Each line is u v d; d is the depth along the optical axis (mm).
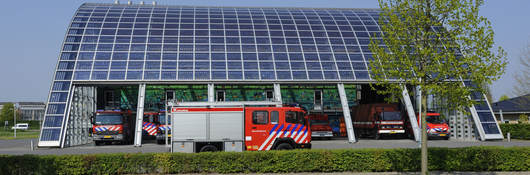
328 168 19500
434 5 16734
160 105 50406
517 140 41375
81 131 42188
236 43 42969
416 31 16953
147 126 44844
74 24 43469
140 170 19016
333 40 44500
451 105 17203
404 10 17078
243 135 24500
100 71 38438
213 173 19172
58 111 36500
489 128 40062
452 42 16562
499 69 15727
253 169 19250
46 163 18516
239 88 53062
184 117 24203
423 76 16422
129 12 47781
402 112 45500
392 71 16562
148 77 38094
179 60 40156
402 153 19500
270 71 39781
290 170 19312
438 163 19594
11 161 18438
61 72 38344
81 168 18641
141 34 43125
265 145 24969
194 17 47656
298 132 25250
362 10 54562
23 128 107750
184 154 19234
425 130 16750
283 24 47000
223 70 39469
